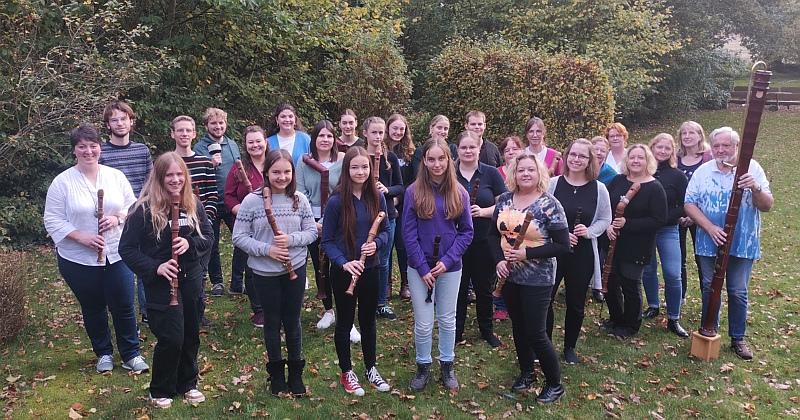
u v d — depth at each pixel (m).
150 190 3.41
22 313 4.78
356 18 11.01
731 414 3.74
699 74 18.91
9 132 7.35
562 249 3.63
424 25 15.86
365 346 3.98
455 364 4.39
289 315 3.75
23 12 7.06
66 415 3.65
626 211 4.65
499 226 3.83
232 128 9.59
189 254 3.52
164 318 3.45
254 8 8.83
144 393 3.88
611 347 4.70
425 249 3.79
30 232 7.88
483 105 10.20
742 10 19.41
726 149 4.44
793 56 27.70
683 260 5.71
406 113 10.57
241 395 3.87
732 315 4.58
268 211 3.53
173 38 8.91
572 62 9.33
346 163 3.67
